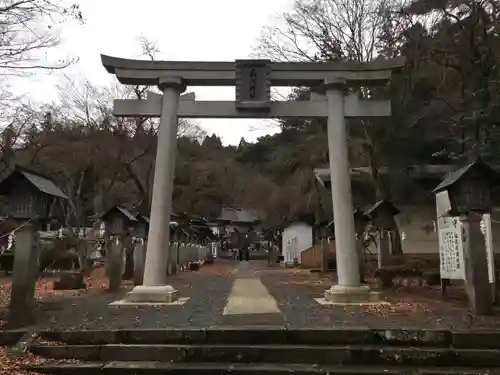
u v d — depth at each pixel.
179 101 12.86
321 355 6.87
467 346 7.04
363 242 19.34
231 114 12.80
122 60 12.70
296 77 12.82
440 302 11.27
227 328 7.54
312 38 21.28
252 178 54.94
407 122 21.23
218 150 60.03
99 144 26.44
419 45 19.94
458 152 19.78
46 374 6.45
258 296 12.99
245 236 64.38
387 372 6.33
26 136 25.53
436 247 23.06
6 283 18.44
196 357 6.96
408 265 15.96
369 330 7.35
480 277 9.23
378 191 21.22
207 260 50.12
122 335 7.46
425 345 7.16
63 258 22.53
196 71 12.78
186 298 12.84
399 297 12.45
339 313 9.49
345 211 12.11
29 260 8.41
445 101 18.98
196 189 43.84
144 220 17.08
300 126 30.02
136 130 27.34
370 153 21.47
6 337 7.52
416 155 23.42
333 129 12.60
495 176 9.32
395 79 21.38
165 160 12.38
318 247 32.69
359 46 21.00
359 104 12.88
